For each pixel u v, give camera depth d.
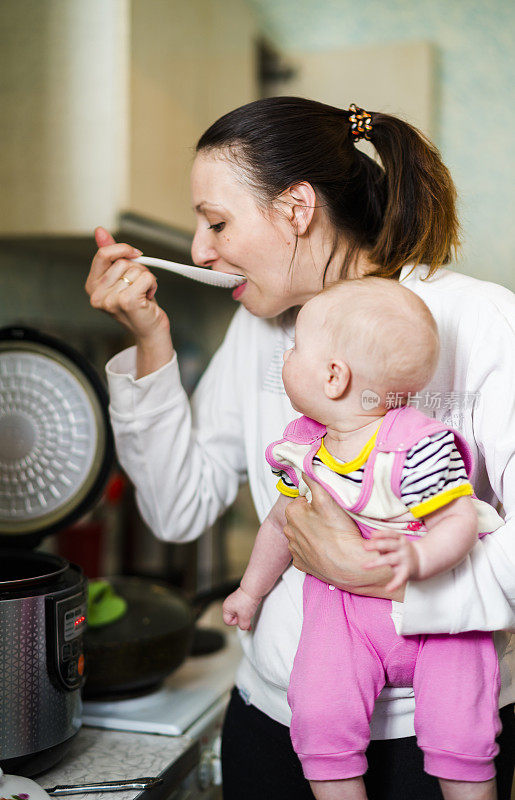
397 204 0.92
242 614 0.91
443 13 2.43
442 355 0.83
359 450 0.76
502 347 0.79
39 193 1.50
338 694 0.75
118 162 1.46
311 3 2.54
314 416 0.79
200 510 1.10
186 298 2.66
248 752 0.96
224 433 1.11
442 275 0.89
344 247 0.94
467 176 2.41
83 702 1.08
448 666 0.74
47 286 1.80
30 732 0.83
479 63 2.40
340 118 0.97
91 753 0.97
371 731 0.82
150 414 1.02
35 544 1.08
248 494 2.65
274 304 0.95
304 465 0.79
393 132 0.94
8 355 1.08
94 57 1.47
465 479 0.72
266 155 0.89
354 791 0.75
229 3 1.98
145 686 1.10
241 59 2.08
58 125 1.49
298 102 0.95
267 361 1.03
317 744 0.75
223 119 0.92
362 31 2.50
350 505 0.75
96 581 1.20
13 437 1.08
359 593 0.77
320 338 0.76
